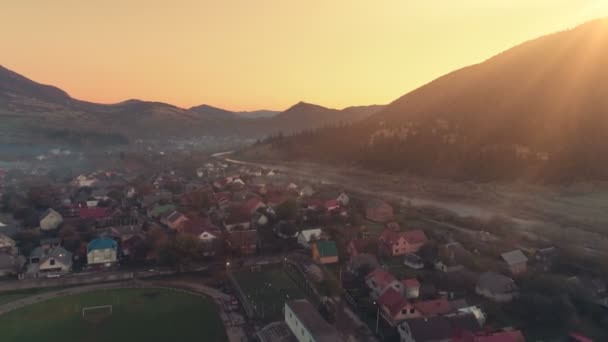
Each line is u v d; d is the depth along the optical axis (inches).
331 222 4308.6
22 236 3631.9
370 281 2733.8
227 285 2812.5
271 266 3189.0
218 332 2181.3
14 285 2743.6
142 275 2984.7
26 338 2085.4
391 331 2192.4
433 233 3858.3
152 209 4763.8
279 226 3860.7
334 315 2365.9
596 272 2935.5
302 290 2743.6
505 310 2421.3
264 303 2529.5
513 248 3494.1
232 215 4195.4
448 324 2071.9
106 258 3174.2
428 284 2733.8
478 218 4643.2
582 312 2377.0
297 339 2038.6
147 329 2203.5
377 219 4552.2
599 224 4274.1
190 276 2984.7
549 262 3189.0
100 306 2476.6
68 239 3506.4
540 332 2172.7
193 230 3590.1
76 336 2118.6
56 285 2787.9
